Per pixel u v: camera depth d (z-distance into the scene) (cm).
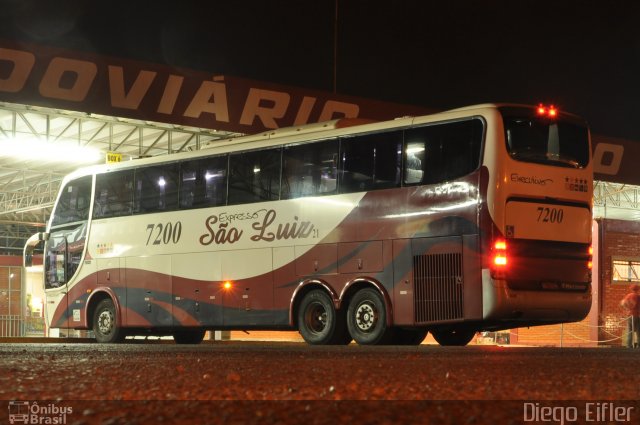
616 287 3284
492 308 1396
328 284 1599
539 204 1449
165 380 718
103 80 2206
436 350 1332
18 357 1157
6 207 4506
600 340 3212
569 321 1509
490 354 1194
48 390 628
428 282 1470
